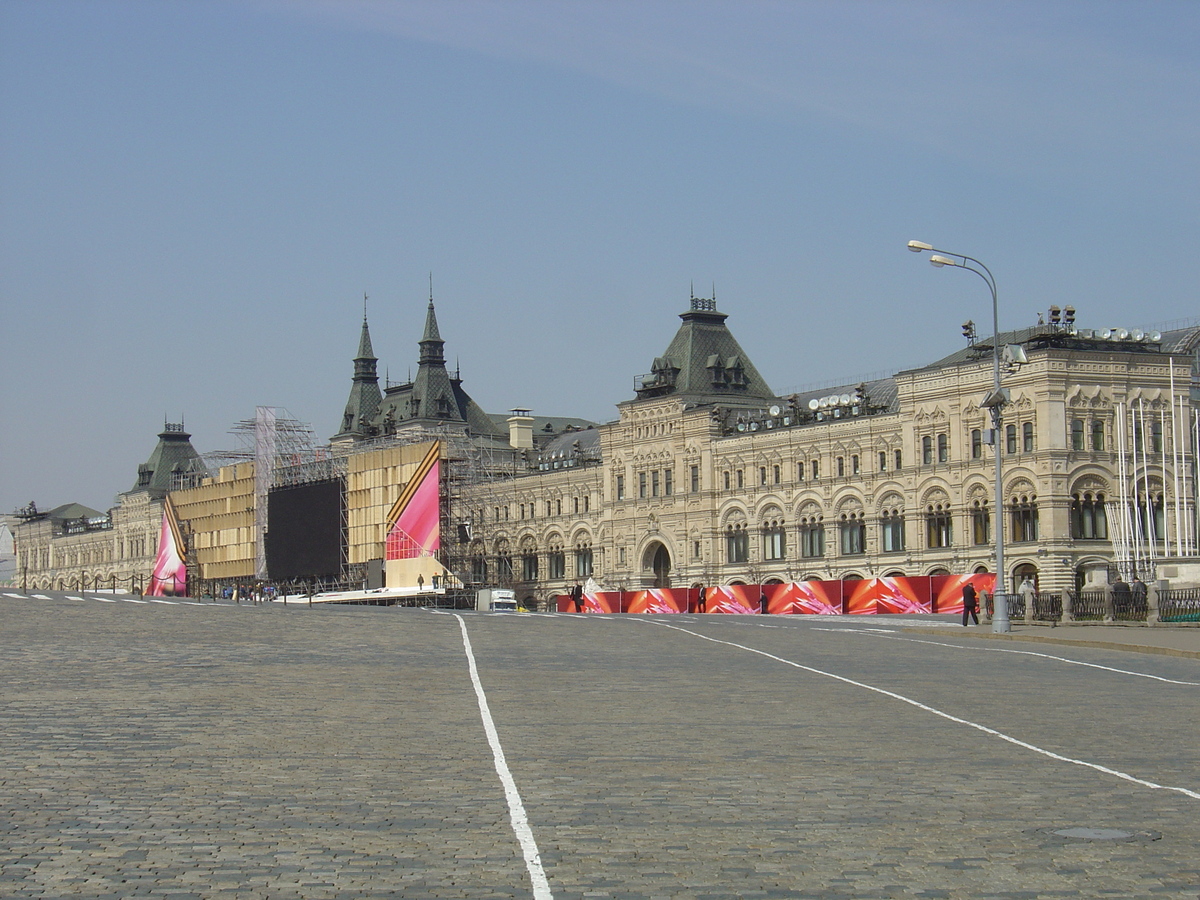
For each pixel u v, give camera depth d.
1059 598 73.94
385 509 156.50
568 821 19.62
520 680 39.81
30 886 15.88
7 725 29.00
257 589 176.00
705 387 152.12
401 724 29.75
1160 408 116.06
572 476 165.38
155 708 32.12
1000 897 15.95
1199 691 38.56
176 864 16.97
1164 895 16.08
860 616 92.62
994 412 66.88
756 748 26.72
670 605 119.25
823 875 16.80
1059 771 24.38
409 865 17.02
